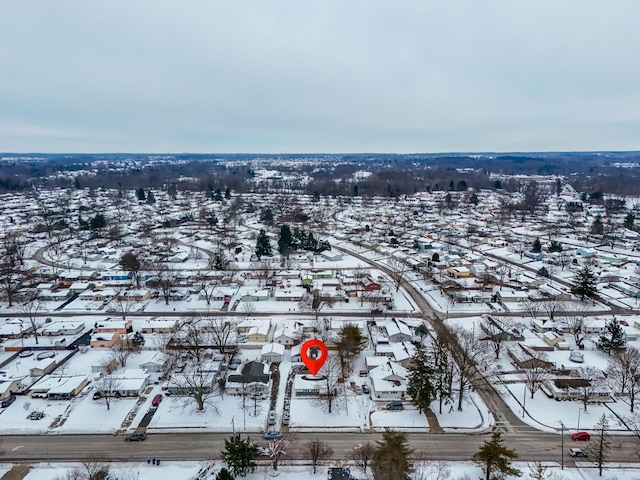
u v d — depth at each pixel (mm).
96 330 98375
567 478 55188
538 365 80062
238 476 55031
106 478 54844
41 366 81062
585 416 68625
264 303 117438
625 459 58906
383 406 71312
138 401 72375
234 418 67938
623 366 75125
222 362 83875
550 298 118125
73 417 67938
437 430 65500
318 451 56562
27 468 57156
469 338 89875
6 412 69000
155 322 101625
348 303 117375
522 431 65375
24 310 112500
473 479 54906
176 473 56344
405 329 95688
